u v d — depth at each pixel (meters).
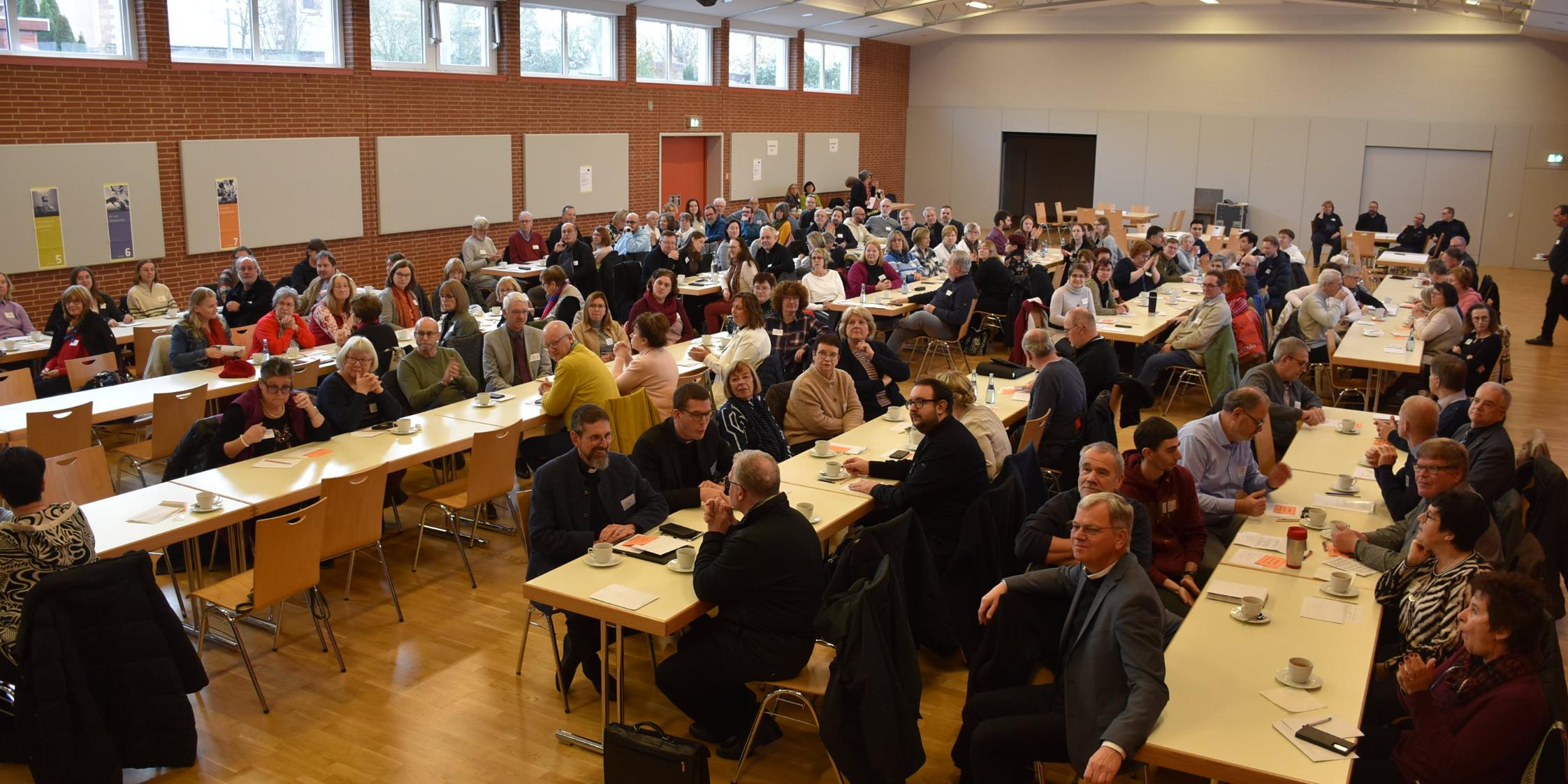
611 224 16.47
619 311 11.74
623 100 17.52
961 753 3.88
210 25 11.92
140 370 8.98
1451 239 18.02
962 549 4.65
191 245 11.84
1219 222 22.14
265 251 12.69
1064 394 6.27
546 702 4.66
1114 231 19.19
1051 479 6.32
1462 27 19.36
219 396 7.49
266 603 4.56
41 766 3.85
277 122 12.57
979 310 11.56
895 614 3.75
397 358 7.86
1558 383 11.18
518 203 15.98
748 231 16.17
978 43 24.12
